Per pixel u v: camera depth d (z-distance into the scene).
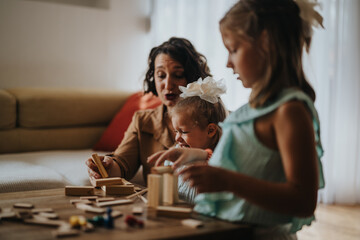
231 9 0.84
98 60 3.08
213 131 1.20
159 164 0.97
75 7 2.95
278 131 0.77
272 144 0.79
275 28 0.79
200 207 0.86
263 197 0.73
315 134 0.83
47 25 2.86
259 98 0.80
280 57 0.79
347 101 2.62
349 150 2.65
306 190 0.73
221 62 2.80
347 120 2.63
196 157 0.98
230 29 0.81
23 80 2.82
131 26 3.20
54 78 2.93
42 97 2.43
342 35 2.58
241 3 0.82
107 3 3.10
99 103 2.59
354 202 2.69
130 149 1.51
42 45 2.86
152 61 1.55
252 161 0.81
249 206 0.80
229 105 2.76
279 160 0.80
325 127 2.62
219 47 2.81
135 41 3.23
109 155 1.43
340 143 2.65
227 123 0.85
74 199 0.98
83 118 2.55
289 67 0.81
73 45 2.97
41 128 2.45
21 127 2.42
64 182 1.71
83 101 2.54
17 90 2.52
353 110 2.63
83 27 3.00
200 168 0.76
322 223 2.29
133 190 1.05
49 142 2.45
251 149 0.81
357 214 2.47
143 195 1.05
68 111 2.49
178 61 1.43
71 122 2.52
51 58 2.90
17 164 1.90
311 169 0.74
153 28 3.21
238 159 0.82
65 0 3.06
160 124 1.50
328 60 2.58
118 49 3.16
